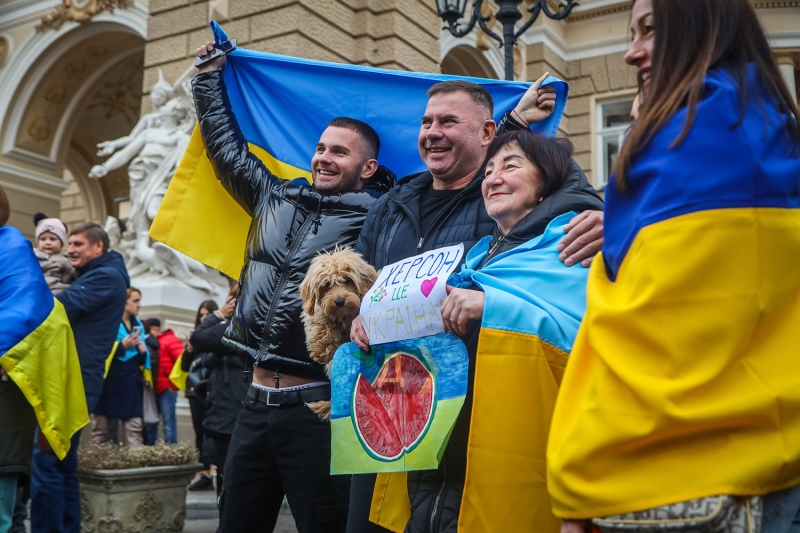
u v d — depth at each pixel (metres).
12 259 3.55
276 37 9.59
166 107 9.84
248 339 2.98
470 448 1.79
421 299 1.99
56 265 5.25
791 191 1.40
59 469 4.20
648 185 1.43
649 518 1.30
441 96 2.45
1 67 13.98
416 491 2.08
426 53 10.71
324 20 9.79
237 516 2.95
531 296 1.86
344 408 2.13
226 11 9.98
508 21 5.88
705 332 1.32
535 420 1.77
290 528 5.52
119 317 4.70
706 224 1.35
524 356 1.78
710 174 1.37
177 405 8.70
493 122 2.50
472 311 1.85
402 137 3.36
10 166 14.10
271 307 2.93
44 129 14.62
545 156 2.13
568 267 1.91
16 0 13.91
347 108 3.46
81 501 4.72
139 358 6.82
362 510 2.35
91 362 4.50
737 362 1.33
